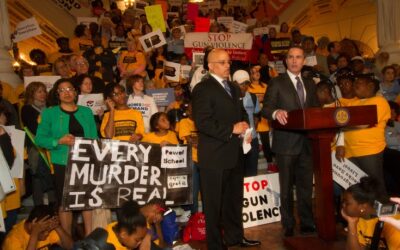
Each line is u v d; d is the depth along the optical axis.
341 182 4.43
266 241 4.43
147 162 4.52
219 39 7.85
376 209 2.58
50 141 4.01
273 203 5.23
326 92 4.82
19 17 11.09
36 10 11.35
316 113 3.49
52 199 5.04
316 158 3.85
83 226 4.75
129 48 7.23
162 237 4.34
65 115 4.16
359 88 4.50
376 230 2.61
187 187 4.75
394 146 5.40
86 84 5.12
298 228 4.69
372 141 4.40
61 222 4.15
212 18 11.48
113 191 4.33
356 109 3.56
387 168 5.05
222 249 3.77
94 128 4.35
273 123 4.19
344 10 12.06
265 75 7.77
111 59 7.20
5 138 3.79
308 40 8.27
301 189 4.37
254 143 5.39
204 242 4.55
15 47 8.69
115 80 7.54
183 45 8.55
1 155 3.34
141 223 2.85
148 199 4.52
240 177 4.13
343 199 2.84
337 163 4.44
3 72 6.52
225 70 3.73
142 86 5.32
